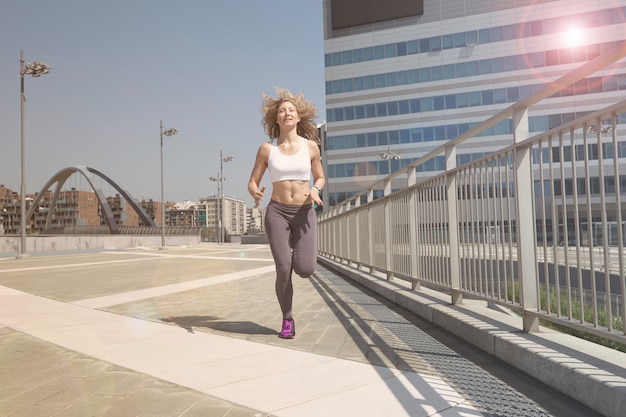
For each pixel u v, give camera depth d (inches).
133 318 193.8
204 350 134.6
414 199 225.1
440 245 191.0
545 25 1820.9
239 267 503.8
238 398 92.7
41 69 890.7
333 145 2130.9
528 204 123.9
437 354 126.9
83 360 124.3
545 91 109.5
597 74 1729.8
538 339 115.6
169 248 1403.8
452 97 1943.9
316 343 142.7
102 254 989.2
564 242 106.5
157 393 96.3
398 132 2026.3
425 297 202.1
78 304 238.5
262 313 203.0
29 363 121.6
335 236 486.6
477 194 155.3
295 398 92.2
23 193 896.3
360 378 105.0
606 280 92.7
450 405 86.9
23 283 363.9
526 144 121.3
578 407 84.7
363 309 212.4
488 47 1894.7
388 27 2047.2
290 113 155.1
